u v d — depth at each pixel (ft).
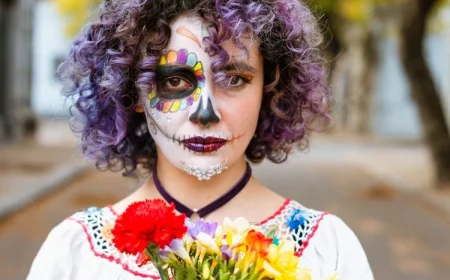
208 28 5.79
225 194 6.31
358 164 59.26
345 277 6.23
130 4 5.91
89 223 6.27
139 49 5.94
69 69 6.60
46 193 37.55
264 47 6.09
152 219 4.68
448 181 42.01
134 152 6.87
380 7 54.54
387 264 23.53
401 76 93.81
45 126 92.38
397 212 34.30
